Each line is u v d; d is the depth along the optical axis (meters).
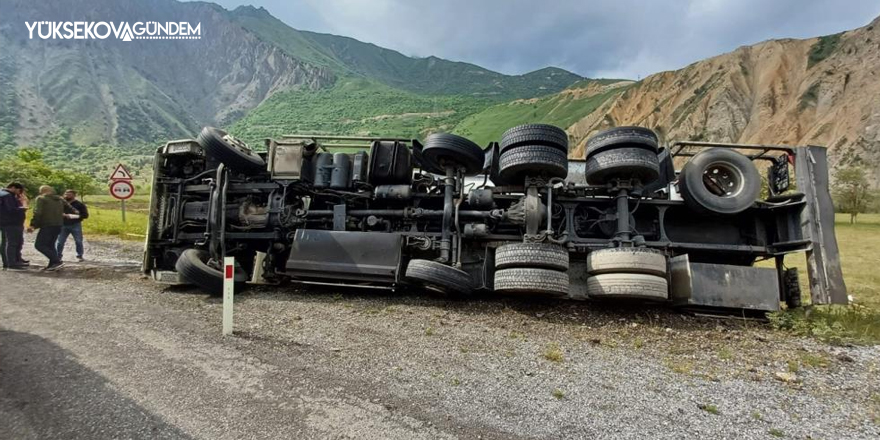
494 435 2.95
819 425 3.28
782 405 3.60
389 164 7.50
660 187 7.45
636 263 5.84
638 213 7.58
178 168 8.36
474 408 3.32
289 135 7.95
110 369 3.82
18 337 4.64
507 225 7.28
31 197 47.56
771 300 6.27
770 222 7.29
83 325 5.09
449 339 4.93
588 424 3.15
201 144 7.73
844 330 5.66
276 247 7.61
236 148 7.68
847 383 4.12
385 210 7.48
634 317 6.11
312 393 3.45
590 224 7.33
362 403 3.31
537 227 6.55
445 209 7.05
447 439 2.87
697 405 3.54
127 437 2.79
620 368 4.32
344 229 7.39
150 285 7.43
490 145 7.62
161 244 8.05
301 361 4.10
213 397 3.34
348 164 7.67
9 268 8.95
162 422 2.97
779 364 4.59
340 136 7.86
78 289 7.05
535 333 5.33
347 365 4.04
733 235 7.47
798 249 6.68
